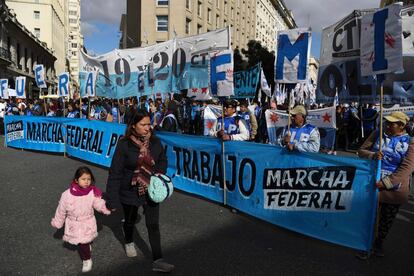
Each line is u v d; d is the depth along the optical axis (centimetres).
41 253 444
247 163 568
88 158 1011
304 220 489
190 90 841
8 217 561
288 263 420
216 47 781
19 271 400
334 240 457
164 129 792
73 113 1276
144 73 968
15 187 732
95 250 455
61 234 501
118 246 467
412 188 778
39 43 5844
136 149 397
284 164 512
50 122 1155
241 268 407
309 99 1561
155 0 4197
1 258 429
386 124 448
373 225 423
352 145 1617
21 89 1614
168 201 654
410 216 601
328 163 462
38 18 6994
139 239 490
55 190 711
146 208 399
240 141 579
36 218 558
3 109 1931
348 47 627
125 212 420
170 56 897
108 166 930
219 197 630
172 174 735
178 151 715
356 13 602
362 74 451
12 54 4559
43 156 1117
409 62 649
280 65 552
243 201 578
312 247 464
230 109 657
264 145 539
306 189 487
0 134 1888
